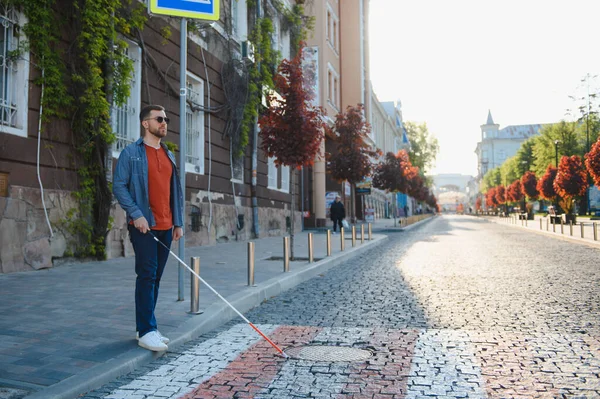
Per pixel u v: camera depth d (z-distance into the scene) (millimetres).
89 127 9461
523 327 5227
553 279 8906
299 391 3395
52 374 3488
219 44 15656
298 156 11766
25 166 8242
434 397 3270
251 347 4520
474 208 159250
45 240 8570
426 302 6703
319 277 9453
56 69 8734
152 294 4273
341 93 36656
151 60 11852
